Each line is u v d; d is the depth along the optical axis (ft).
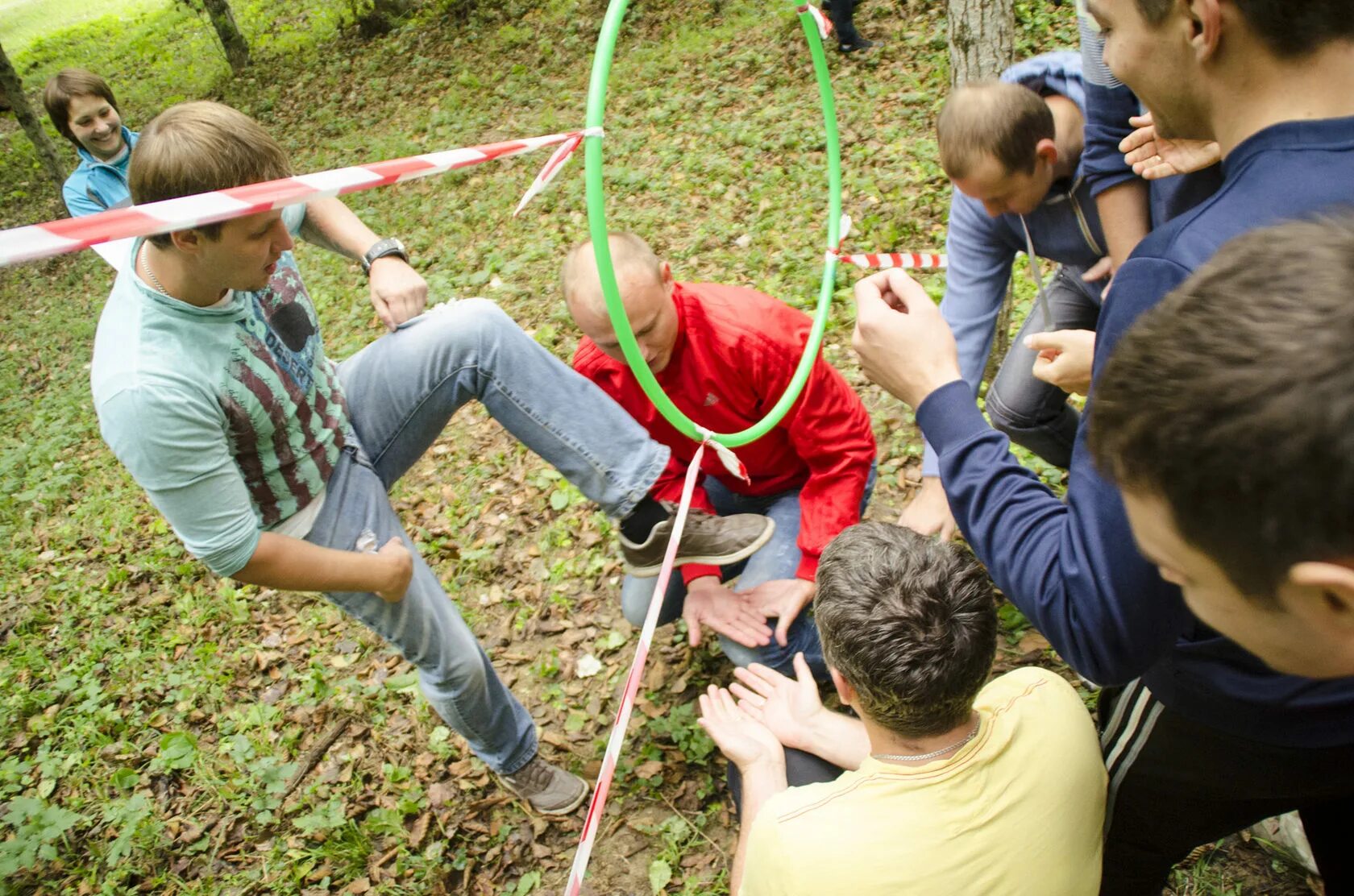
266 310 6.53
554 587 11.91
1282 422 2.09
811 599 8.29
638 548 7.83
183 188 5.18
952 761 4.85
